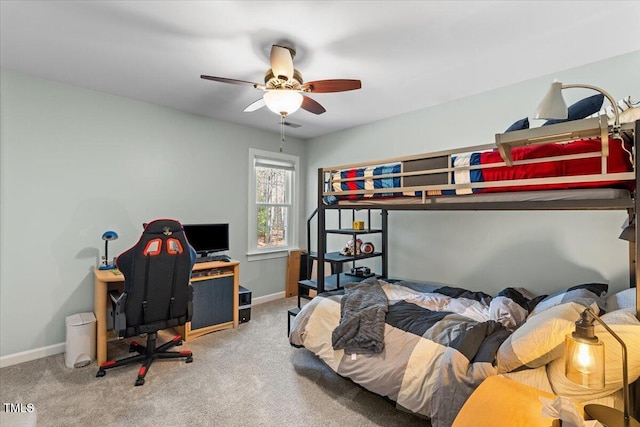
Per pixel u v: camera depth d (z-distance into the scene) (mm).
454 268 3123
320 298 2467
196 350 2768
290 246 4598
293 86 2131
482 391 1224
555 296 2062
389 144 3668
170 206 3377
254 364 2512
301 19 1810
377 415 1889
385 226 3561
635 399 1176
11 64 2371
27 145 2551
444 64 2365
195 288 3080
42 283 2625
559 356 1344
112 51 2176
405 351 1795
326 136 4438
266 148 4277
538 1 1657
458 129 3074
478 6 1698
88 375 2332
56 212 2688
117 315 2225
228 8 1710
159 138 3289
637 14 1754
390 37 2000
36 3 1663
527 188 1553
